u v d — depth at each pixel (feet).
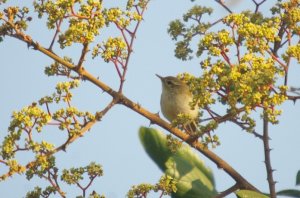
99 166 33.14
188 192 35.27
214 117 34.60
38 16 34.94
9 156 31.22
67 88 32.83
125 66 35.94
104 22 35.04
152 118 36.60
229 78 33.19
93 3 34.96
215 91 34.01
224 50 34.04
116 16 35.27
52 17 34.73
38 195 32.73
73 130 32.30
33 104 32.32
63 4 34.50
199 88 33.78
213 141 34.99
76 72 35.60
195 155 37.42
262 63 33.78
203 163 37.14
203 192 35.45
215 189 36.37
